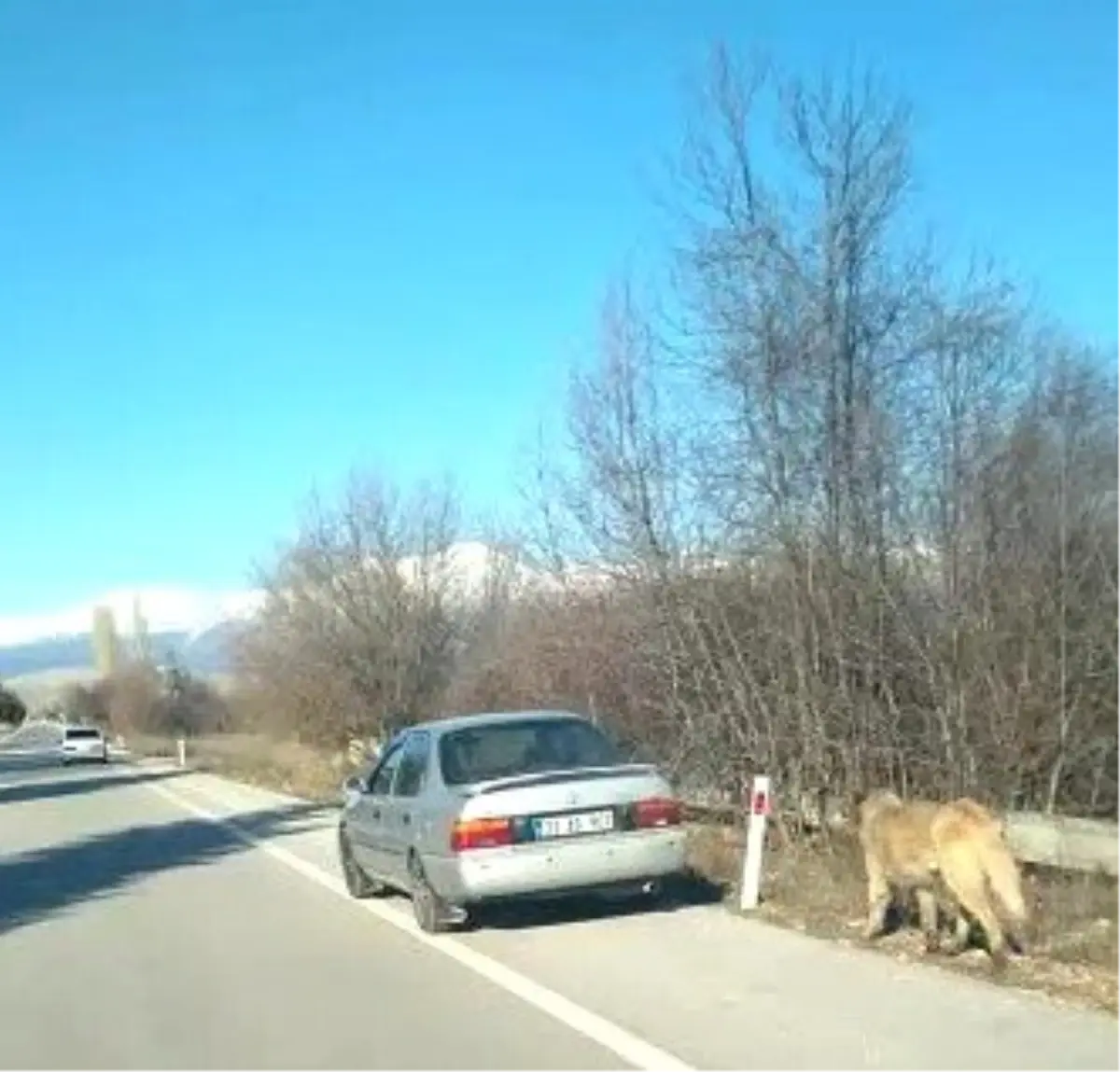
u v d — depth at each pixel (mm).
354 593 45844
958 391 17094
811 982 10055
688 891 14336
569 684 22094
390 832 14023
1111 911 11539
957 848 10242
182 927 14562
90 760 72125
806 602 17078
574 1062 8289
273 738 58094
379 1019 9734
